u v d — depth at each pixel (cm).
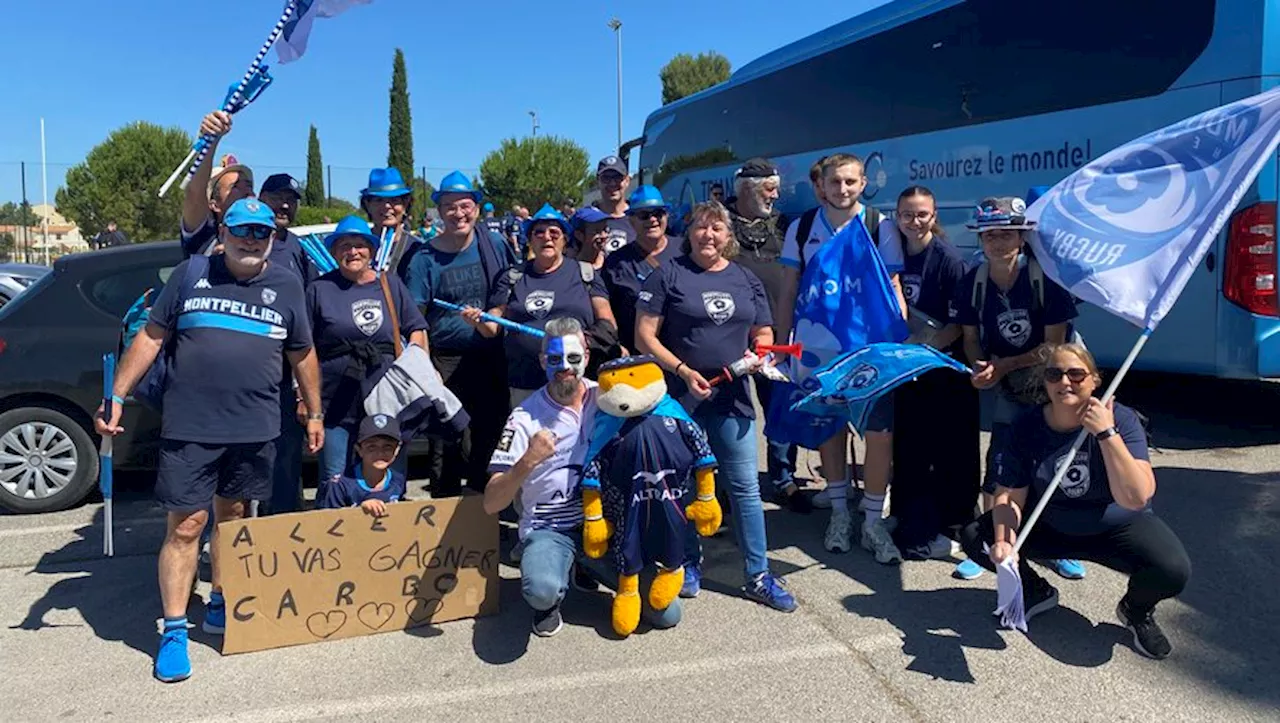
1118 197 384
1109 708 301
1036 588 371
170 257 537
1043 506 335
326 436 409
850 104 928
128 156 3628
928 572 423
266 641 350
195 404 332
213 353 331
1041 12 711
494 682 323
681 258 398
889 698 309
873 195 898
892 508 461
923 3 835
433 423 402
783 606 380
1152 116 628
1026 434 353
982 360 425
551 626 359
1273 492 514
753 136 1111
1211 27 591
